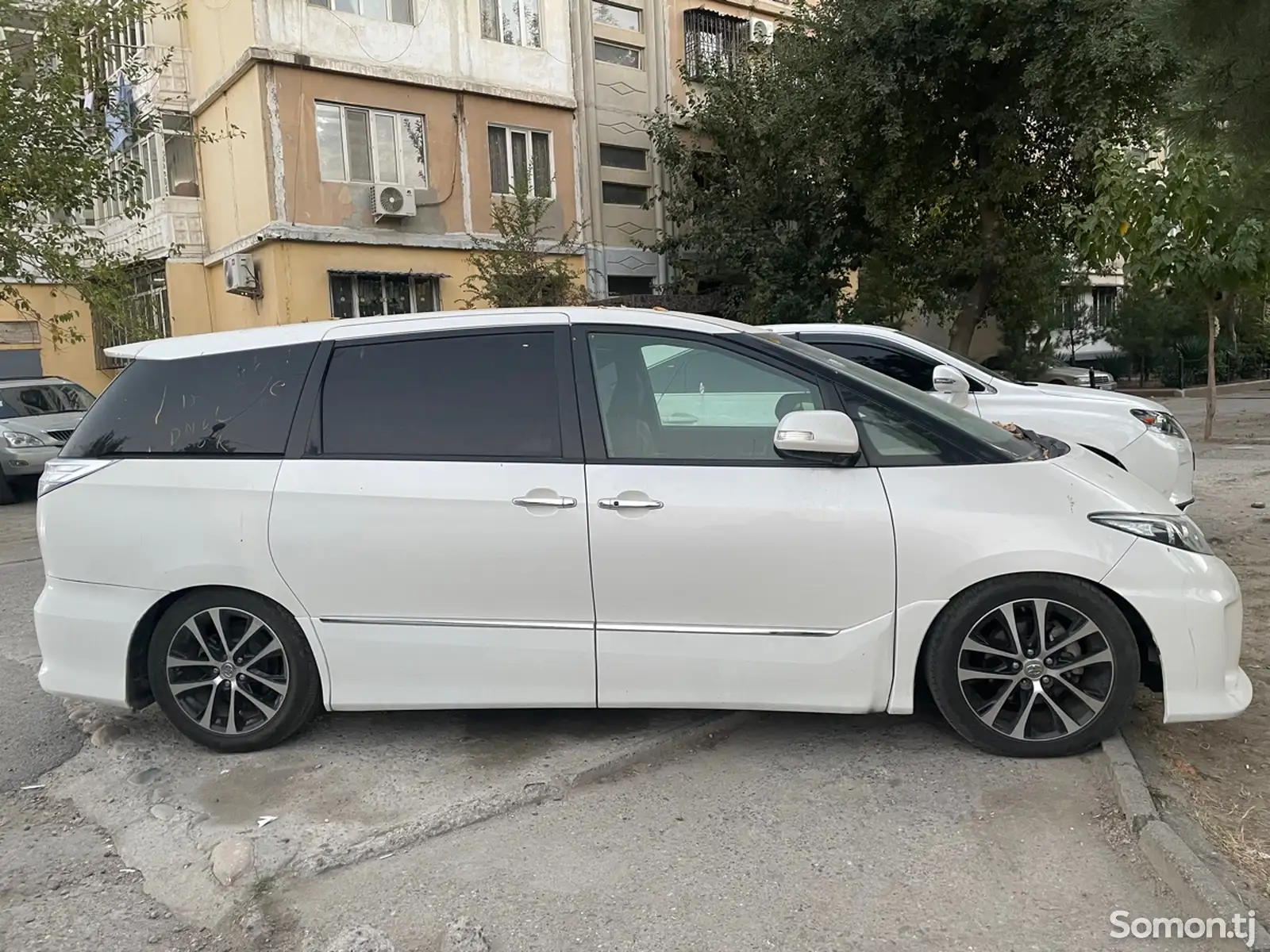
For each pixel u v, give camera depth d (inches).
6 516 452.1
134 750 157.4
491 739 156.4
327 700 149.9
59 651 155.3
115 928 111.0
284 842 124.6
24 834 134.0
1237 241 449.7
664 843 124.5
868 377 153.0
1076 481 141.1
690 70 879.1
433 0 717.3
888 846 121.6
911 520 137.2
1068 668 139.0
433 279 726.5
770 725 160.6
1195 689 135.9
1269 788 132.6
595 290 828.0
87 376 799.7
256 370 155.4
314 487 146.8
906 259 749.3
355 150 690.8
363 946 102.7
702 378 147.0
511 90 757.9
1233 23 165.5
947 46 572.1
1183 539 138.6
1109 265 544.7
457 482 143.7
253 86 652.7
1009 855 118.2
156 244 746.8
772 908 109.3
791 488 139.1
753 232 765.3
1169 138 189.3
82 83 446.6
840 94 621.3
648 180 871.1
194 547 149.1
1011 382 269.4
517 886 115.5
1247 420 702.5
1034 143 663.8
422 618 145.7
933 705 163.9
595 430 144.8
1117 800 129.4
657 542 139.4
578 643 142.9
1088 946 100.6
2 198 409.7
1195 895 105.8
